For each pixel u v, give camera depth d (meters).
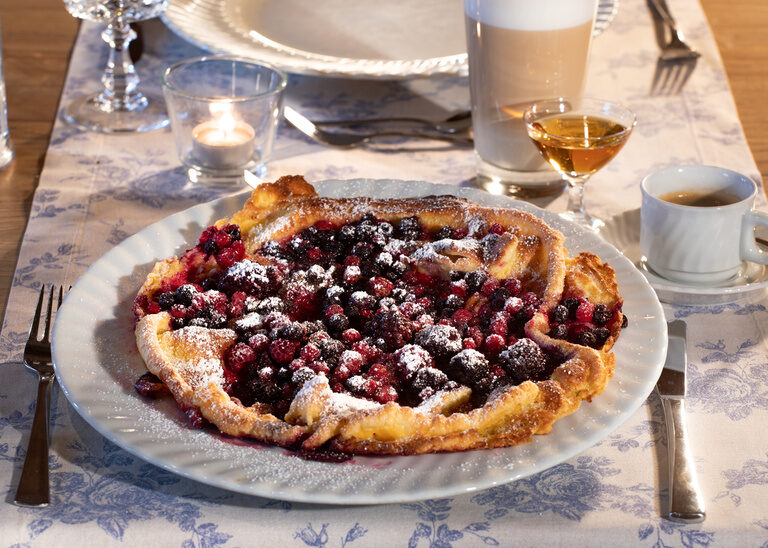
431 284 0.94
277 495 0.78
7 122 1.13
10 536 0.80
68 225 1.02
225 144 1.06
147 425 0.82
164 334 0.88
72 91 1.19
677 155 1.09
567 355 0.86
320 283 0.92
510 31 1.00
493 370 0.86
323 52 1.17
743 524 0.80
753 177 1.06
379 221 0.97
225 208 0.99
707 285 0.95
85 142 1.12
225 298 0.91
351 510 0.81
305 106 1.17
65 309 0.89
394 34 1.20
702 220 0.93
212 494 0.82
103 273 0.92
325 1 1.26
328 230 0.96
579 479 0.83
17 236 1.01
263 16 1.23
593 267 0.91
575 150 0.96
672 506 0.81
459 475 0.79
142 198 1.05
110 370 0.86
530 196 1.05
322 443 0.81
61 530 0.80
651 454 0.84
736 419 0.86
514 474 0.79
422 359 0.86
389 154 1.11
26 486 0.81
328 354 0.87
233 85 1.13
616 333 0.88
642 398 0.83
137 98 1.17
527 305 0.90
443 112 1.16
